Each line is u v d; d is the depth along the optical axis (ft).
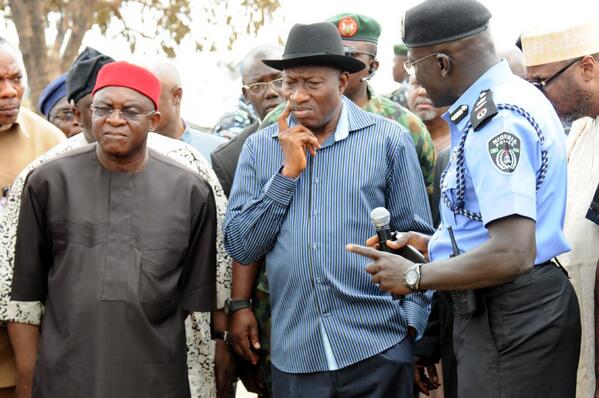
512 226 10.47
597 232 13.51
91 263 13.03
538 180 10.85
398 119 15.88
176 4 39.86
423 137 15.79
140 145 13.33
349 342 13.43
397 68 22.26
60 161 13.47
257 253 13.98
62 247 13.16
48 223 13.26
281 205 13.64
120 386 12.85
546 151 10.87
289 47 13.66
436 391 18.61
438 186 15.25
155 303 13.12
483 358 11.19
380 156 13.83
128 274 13.03
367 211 13.66
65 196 13.26
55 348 12.95
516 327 11.03
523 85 11.25
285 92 13.82
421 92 18.85
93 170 13.43
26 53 37.91
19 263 13.38
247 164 14.38
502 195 10.49
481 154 10.77
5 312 13.88
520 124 10.70
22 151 15.42
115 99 13.10
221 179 16.38
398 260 11.27
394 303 13.60
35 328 13.94
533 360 11.01
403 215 13.89
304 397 13.65
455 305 11.34
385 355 13.47
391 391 13.53
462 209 11.25
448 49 11.28
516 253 10.43
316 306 13.55
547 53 13.15
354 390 13.50
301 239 13.61
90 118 15.02
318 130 13.97
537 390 11.02
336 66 13.69
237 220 13.97
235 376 15.58
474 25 11.25
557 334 11.01
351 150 13.85
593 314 13.53
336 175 13.75
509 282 11.07
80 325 12.89
